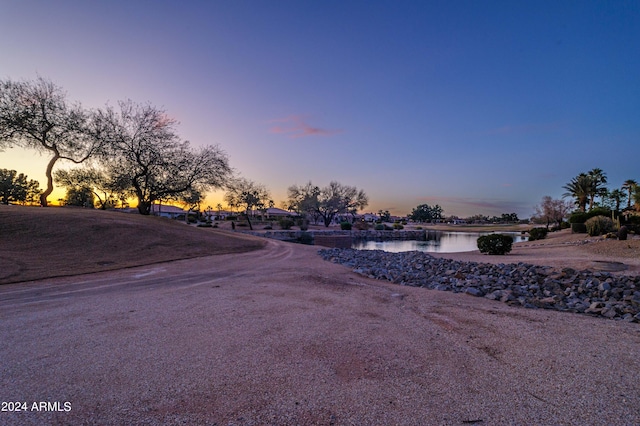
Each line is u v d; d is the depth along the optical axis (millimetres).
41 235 13344
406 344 4234
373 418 2547
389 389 3014
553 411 2686
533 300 7199
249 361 3564
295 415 2566
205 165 29234
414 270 13281
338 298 7113
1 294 7133
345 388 3016
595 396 2945
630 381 3260
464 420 2543
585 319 5863
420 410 2674
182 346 3980
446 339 4492
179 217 79062
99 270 10422
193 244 17078
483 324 5309
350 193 87625
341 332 4645
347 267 13688
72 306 5996
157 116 27828
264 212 96625
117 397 2789
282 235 53062
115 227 16062
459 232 84812
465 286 9250
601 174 60031
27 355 3668
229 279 9383
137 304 6188
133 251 13766
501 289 8648
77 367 3363
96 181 33688
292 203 92500
